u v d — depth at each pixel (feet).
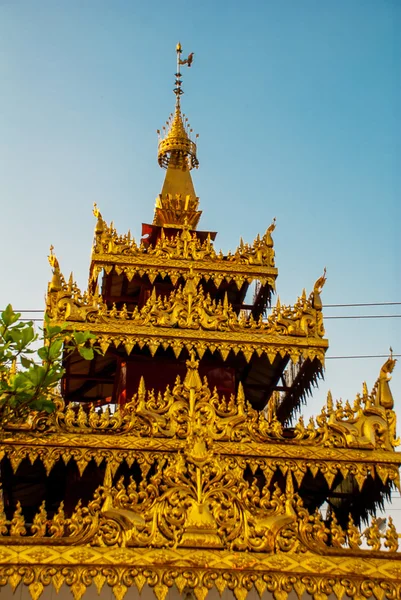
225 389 74.13
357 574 55.11
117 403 75.20
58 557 53.06
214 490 56.85
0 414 55.06
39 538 53.47
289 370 77.15
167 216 87.81
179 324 69.62
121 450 60.49
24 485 68.80
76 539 53.83
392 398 64.18
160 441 60.90
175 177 92.79
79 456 59.98
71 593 52.54
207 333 69.56
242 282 78.28
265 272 78.79
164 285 81.15
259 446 61.57
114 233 78.54
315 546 55.72
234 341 69.56
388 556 55.98
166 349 68.95
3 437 59.57
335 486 68.44
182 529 55.11
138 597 53.06
